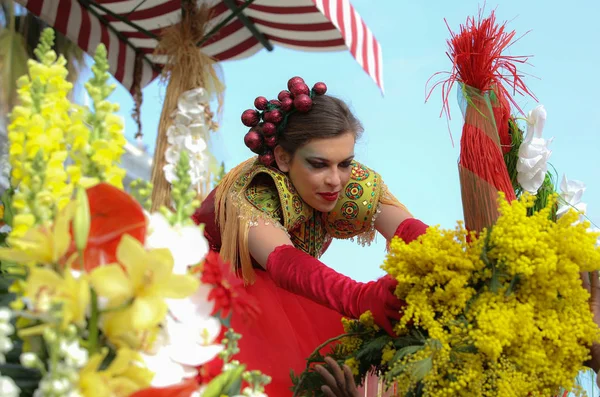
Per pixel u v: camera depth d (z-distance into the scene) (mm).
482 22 1924
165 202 2951
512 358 1616
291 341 2119
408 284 1686
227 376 1147
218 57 3695
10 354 1142
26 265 1095
